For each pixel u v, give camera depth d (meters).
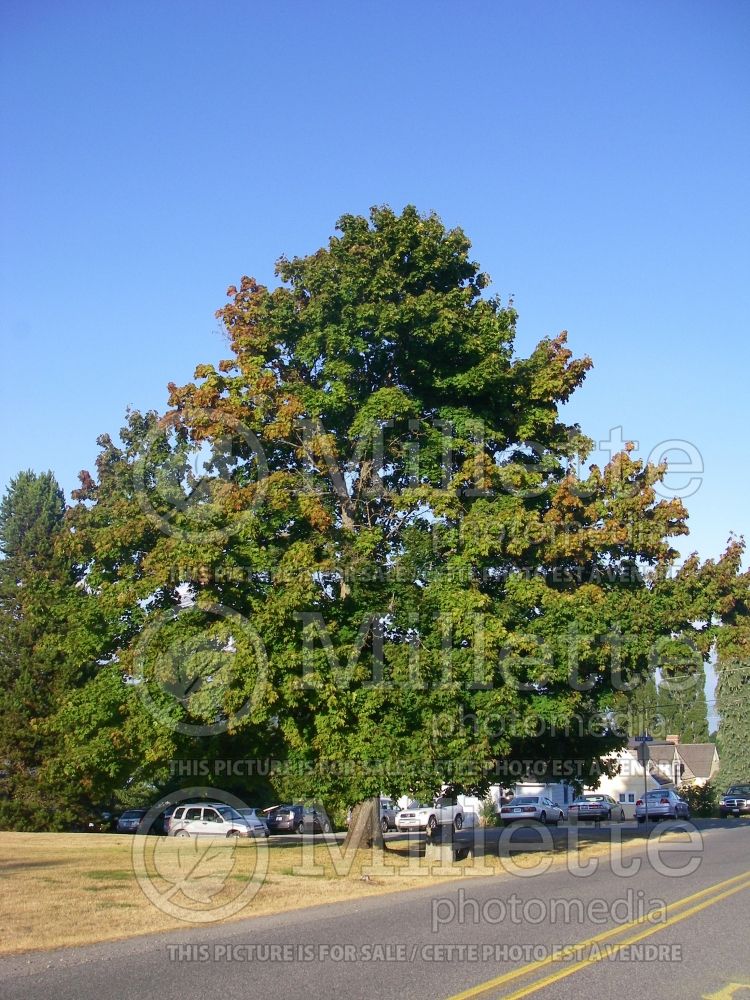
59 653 43.69
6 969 10.26
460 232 24.70
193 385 23.67
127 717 21.23
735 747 57.81
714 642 27.25
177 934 12.55
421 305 22.73
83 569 49.66
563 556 23.44
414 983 9.48
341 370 23.11
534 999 8.77
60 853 23.44
